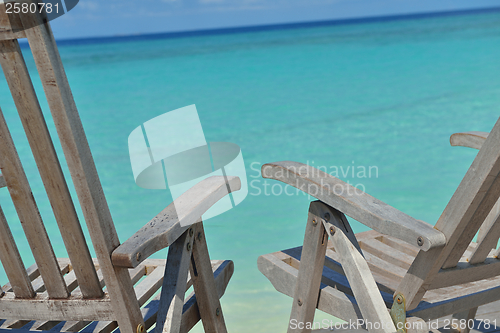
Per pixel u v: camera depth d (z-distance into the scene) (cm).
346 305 138
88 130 1086
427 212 439
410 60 2256
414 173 591
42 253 112
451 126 930
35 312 121
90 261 109
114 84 1955
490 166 98
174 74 2173
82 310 116
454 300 133
